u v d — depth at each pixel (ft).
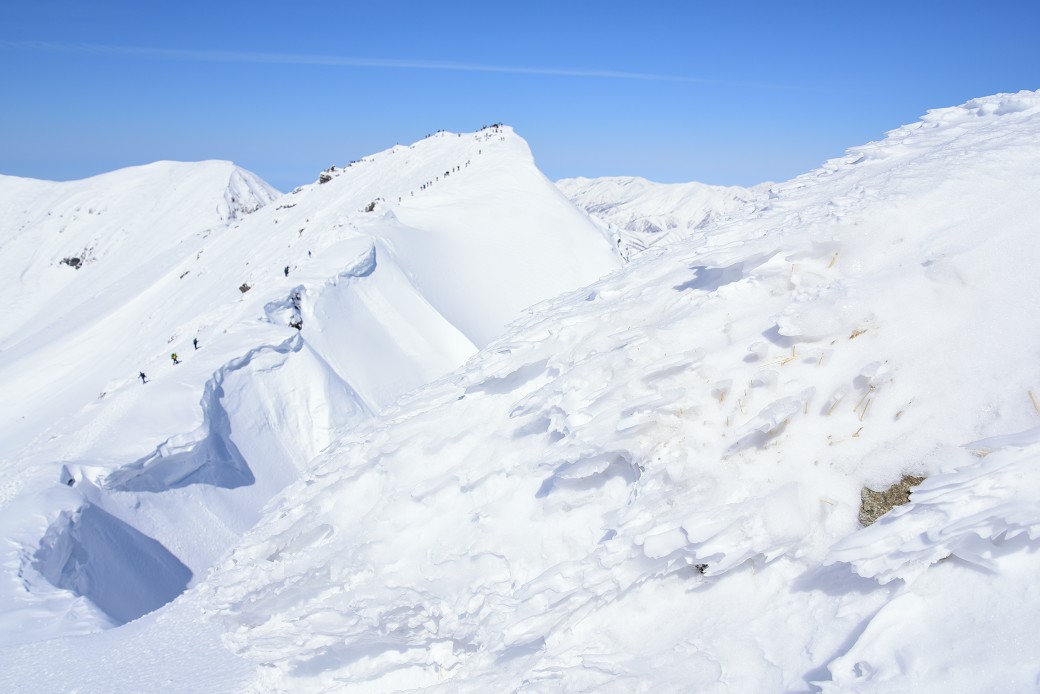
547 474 24.49
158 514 74.49
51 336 257.14
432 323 144.36
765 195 36.40
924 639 13.24
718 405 20.36
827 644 14.73
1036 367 16.24
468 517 26.16
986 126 30.42
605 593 19.19
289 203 290.76
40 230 420.36
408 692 21.25
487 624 21.84
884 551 14.44
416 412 34.99
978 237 20.08
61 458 76.33
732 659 15.78
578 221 210.59
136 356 174.50
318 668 26.03
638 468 21.01
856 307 20.10
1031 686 11.59
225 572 33.76
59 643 32.07
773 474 18.19
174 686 26.61
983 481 14.17
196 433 80.64
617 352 23.90
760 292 23.31
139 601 63.52
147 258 374.84
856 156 34.94
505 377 29.60
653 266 31.99
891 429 17.35
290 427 98.27
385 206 203.21
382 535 27.96
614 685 16.75
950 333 18.24
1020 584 12.99
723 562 16.92
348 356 120.37
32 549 56.03
